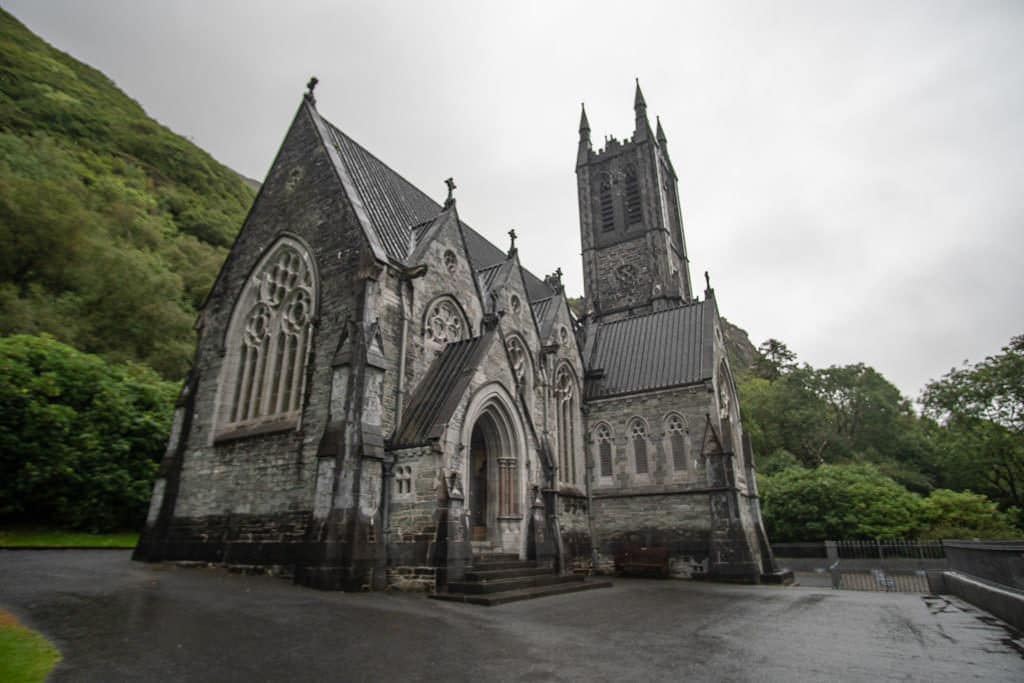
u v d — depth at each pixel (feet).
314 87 105.09
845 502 151.74
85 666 30.91
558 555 90.07
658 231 229.04
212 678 29.78
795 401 246.68
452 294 96.94
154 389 127.34
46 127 359.25
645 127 244.22
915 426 253.65
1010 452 190.80
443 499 67.92
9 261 181.37
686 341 131.95
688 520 113.91
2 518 97.96
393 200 108.17
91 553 93.76
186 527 88.28
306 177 96.22
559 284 141.79
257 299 97.40
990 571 60.08
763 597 75.56
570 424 127.24
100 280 195.31
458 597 60.39
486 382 80.74
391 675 31.17
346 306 81.66
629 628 47.57
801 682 30.19
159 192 378.73
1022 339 191.72
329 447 70.59
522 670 32.45
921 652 38.34
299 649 36.32
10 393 98.43
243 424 89.97
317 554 65.98
